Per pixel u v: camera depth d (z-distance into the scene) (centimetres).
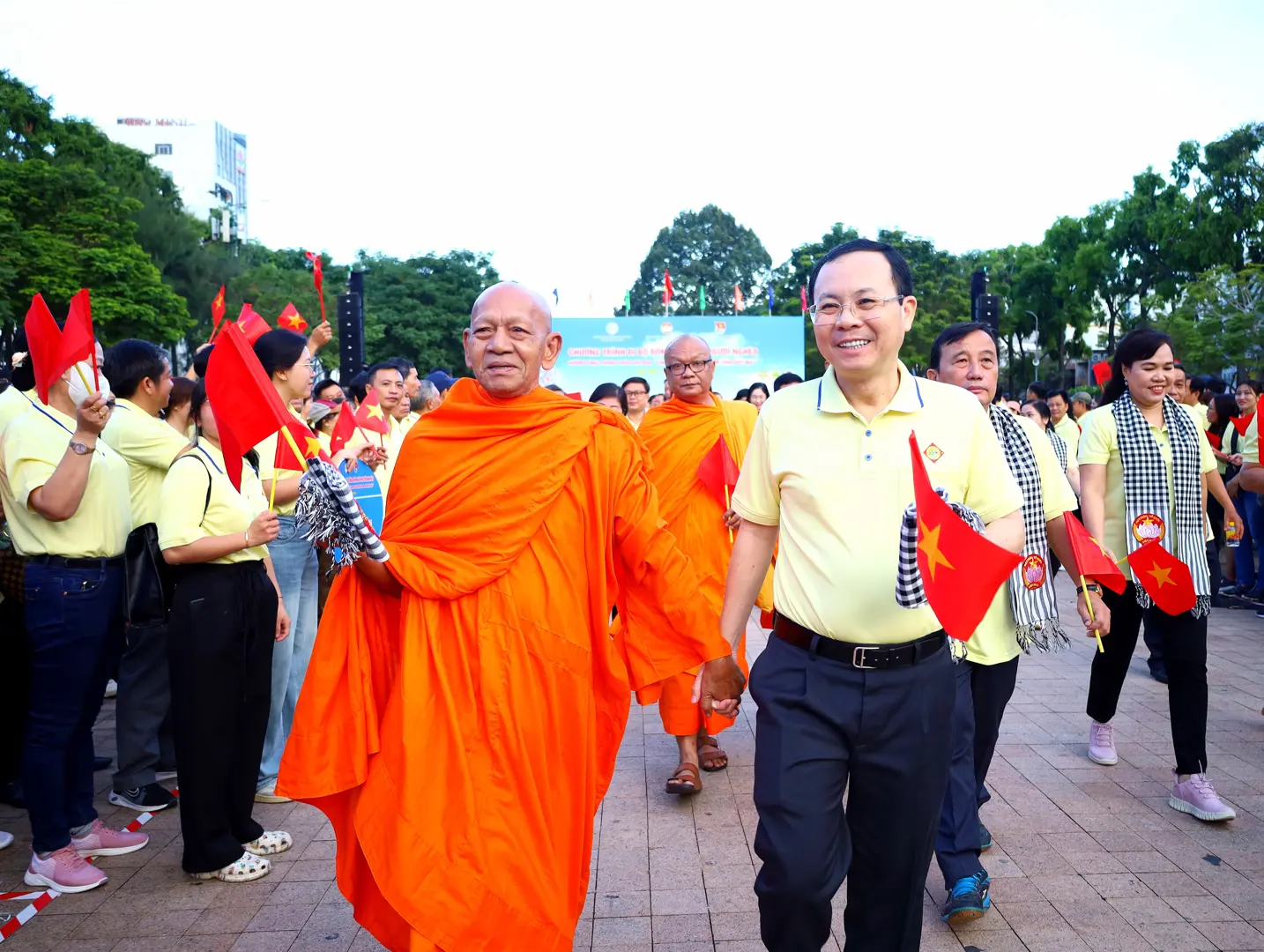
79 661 369
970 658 362
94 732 578
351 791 284
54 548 365
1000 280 6097
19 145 3119
